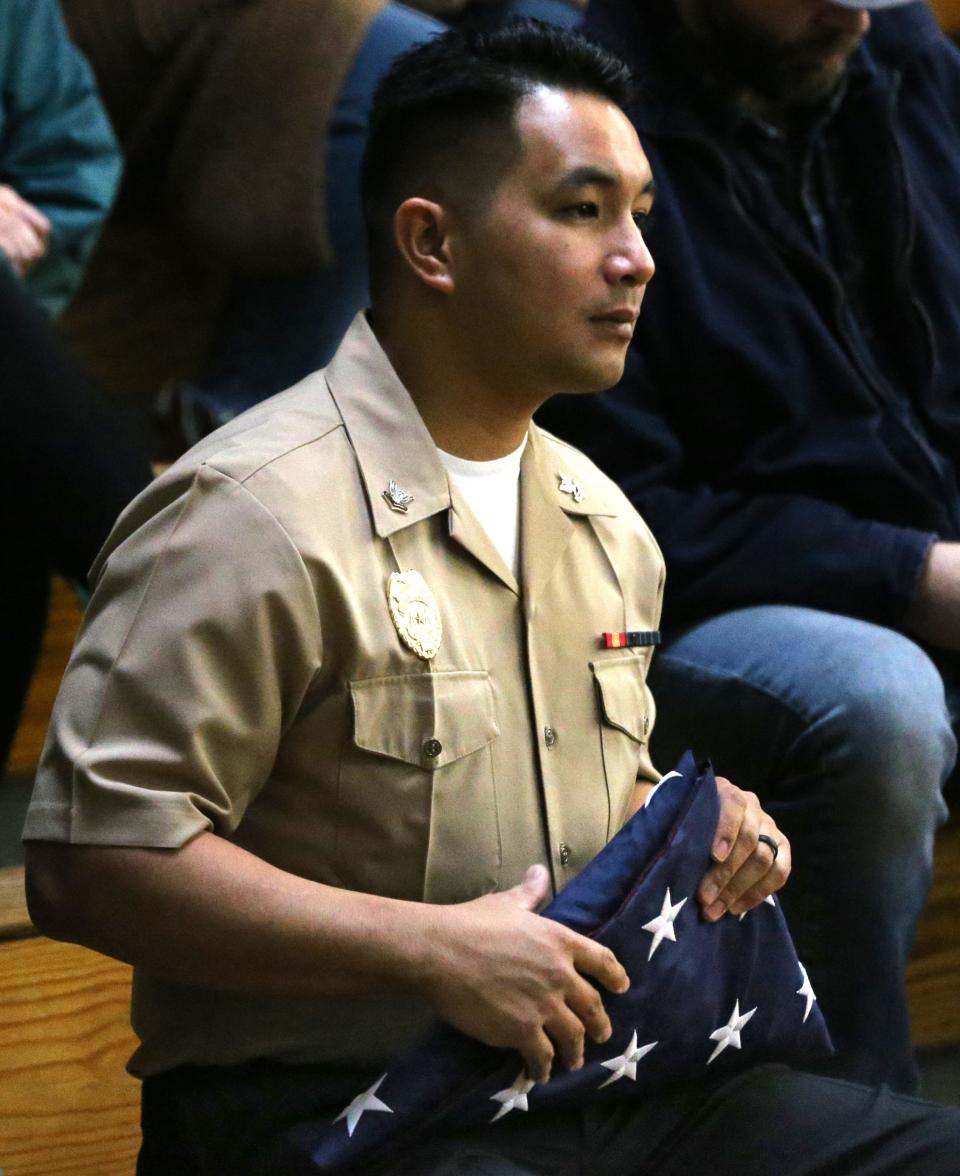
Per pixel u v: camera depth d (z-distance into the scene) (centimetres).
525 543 504
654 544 554
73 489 607
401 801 462
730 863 486
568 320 485
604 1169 482
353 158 936
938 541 727
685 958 472
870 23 843
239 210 959
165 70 997
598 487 544
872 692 659
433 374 498
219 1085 474
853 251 806
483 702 475
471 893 471
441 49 508
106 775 437
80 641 462
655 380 755
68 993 636
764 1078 519
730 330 752
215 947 433
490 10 1041
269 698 449
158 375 1105
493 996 434
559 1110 480
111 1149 639
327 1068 473
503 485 511
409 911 439
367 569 466
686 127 765
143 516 475
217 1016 472
